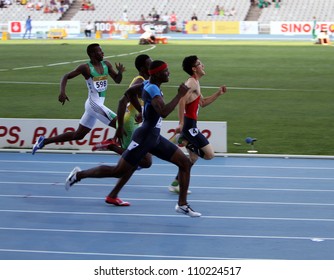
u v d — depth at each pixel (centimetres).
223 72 5862
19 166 2512
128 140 2191
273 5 12356
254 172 2430
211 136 2778
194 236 1650
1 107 3922
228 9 12425
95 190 2142
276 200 2028
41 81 5203
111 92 4622
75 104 4088
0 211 1881
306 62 6700
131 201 2006
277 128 3350
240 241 1609
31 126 2861
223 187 2197
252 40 10256
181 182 1812
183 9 12606
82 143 2839
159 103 1716
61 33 11075
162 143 1802
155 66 1736
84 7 12756
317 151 2831
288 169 2486
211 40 10188
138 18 12581
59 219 1802
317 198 2056
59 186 2195
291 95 4562
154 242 1597
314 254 1509
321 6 12175
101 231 1689
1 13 12925
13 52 7819
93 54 2356
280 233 1680
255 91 4756
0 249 1538
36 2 13088
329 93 4653
